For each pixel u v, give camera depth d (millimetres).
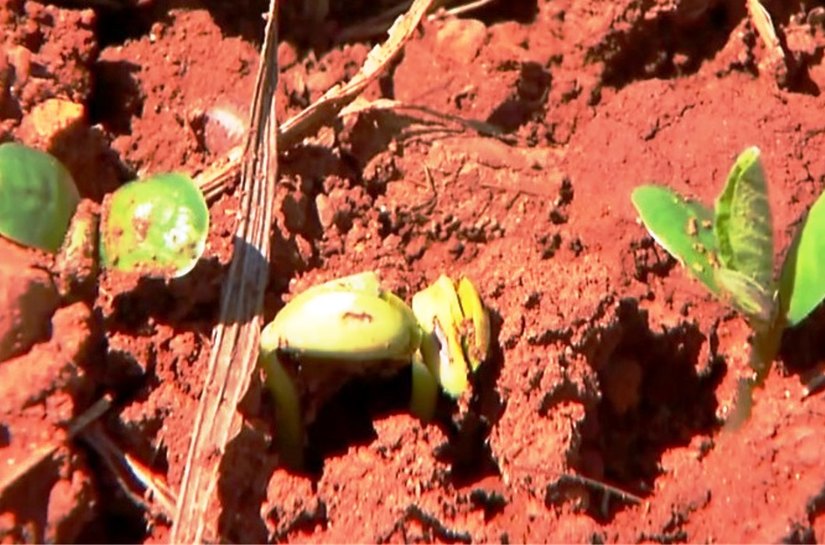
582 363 333
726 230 330
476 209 350
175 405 328
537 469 327
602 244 349
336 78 366
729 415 338
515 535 324
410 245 351
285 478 325
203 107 356
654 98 359
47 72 349
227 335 331
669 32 367
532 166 354
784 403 339
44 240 329
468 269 348
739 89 363
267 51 345
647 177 353
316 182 352
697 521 330
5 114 341
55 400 321
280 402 332
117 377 331
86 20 354
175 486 326
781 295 335
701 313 345
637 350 344
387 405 339
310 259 345
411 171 354
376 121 356
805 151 354
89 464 325
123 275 330
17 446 319
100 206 334
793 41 369
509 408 331
